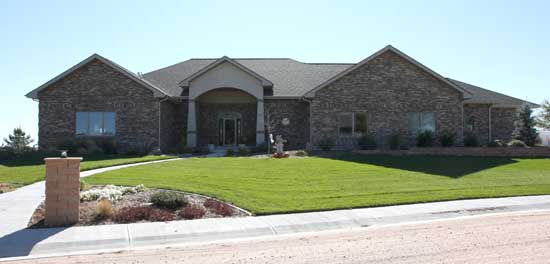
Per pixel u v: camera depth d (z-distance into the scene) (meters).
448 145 25.91
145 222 9.48
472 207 11.08
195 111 28.53
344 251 7.14
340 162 19.52
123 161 20.17
